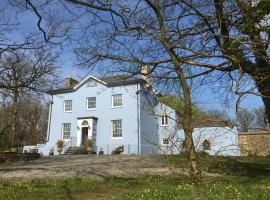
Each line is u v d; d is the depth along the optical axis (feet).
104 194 34.94
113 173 54.85
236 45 34.94
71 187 39.22
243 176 45.96
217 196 27.22
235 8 38.96
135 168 61.16
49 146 138.31
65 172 58.23
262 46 34.83
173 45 38.55
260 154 107.86
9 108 120.57
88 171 58.44
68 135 136.56
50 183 43.24
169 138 37.96
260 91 37.17
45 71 64.13
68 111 138.41
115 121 129.29
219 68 42.65
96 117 132.57
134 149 123.44
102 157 89.81
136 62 43.93
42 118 215.51
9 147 103.96
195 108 37.09
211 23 41.06
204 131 37.11
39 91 66.54
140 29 39.99
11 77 62.80
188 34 41.47
